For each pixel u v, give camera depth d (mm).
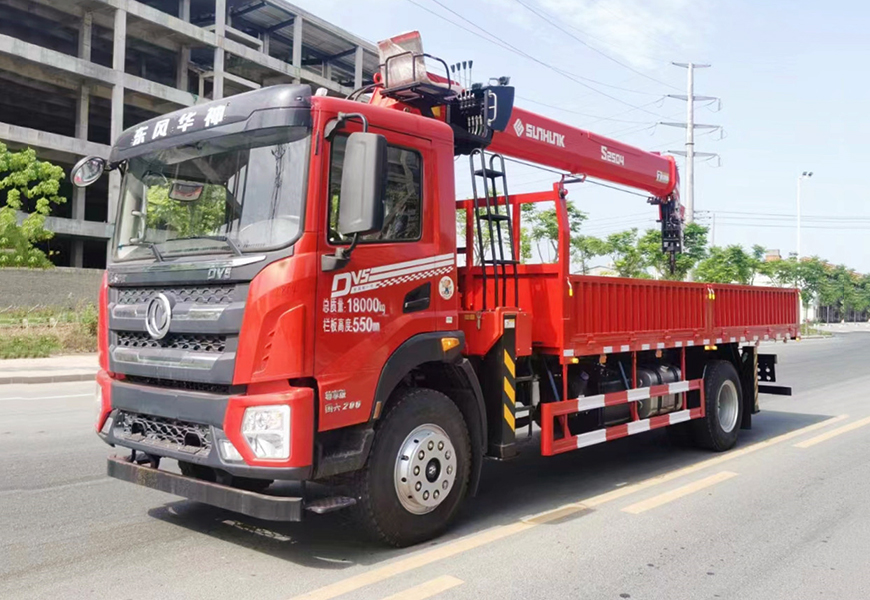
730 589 4246
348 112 4477
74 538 4938
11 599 3906
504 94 6652
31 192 22031
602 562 4629
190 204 4719
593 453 8312
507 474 7215
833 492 6484
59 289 32312
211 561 4508
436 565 4492
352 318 4422
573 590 4164
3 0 36719
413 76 5789
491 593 4066
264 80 49062
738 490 6543
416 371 5219
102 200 47469
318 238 4258
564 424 6199
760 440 9141
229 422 4141
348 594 3990
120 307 4914
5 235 20891
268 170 4379
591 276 6492
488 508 5918
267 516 4043
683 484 6750
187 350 4438
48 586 4090
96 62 45125
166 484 4539
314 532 5105
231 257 4305
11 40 34156
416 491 4766
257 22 48469
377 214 4121
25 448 7941
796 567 4625
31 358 17438
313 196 4246
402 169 4906
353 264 4453
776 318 10203
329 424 4246
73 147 37188
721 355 9047
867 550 4961
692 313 8156
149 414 4625
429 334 4969
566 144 8148
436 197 5129
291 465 4039
